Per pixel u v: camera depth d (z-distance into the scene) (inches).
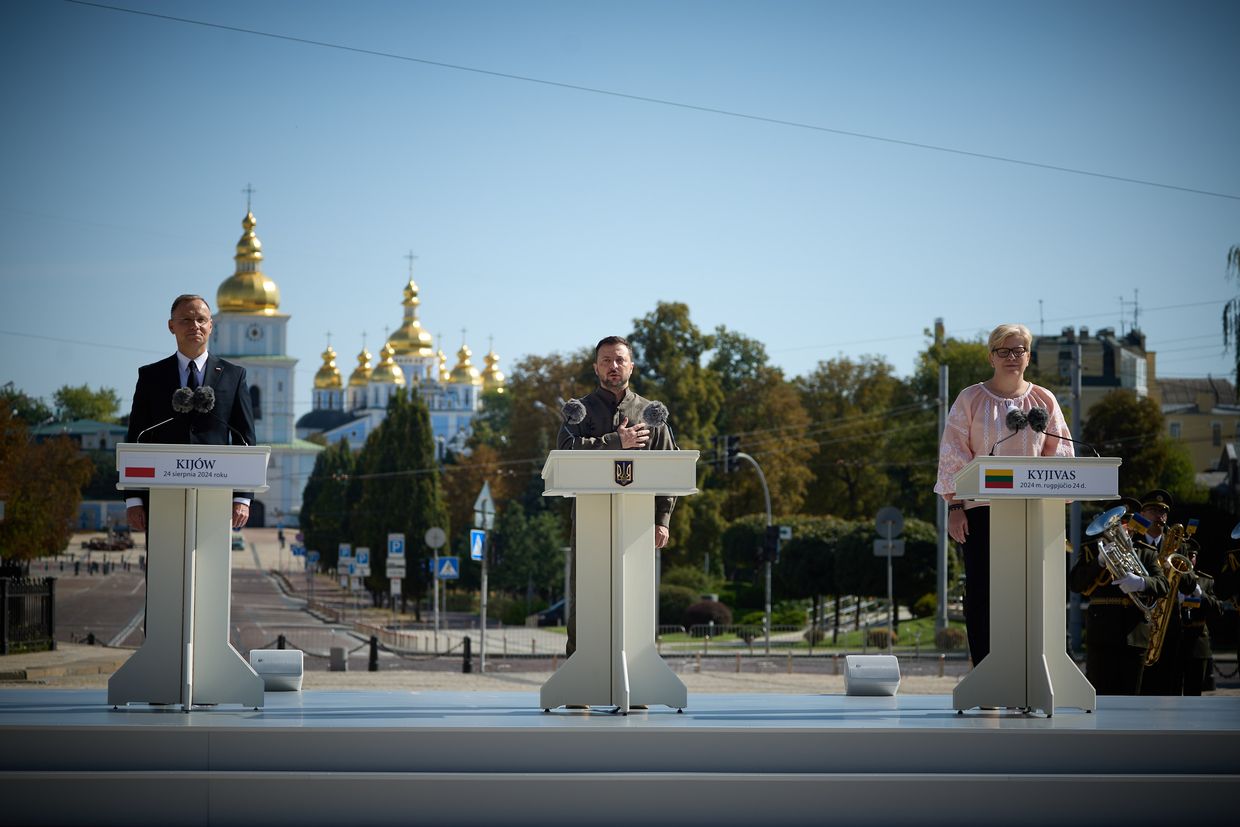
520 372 3147.1
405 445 2645.2
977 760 255.3
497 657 1470.2
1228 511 1177.4
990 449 313.9
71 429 5915.4
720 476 2682.1
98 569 4018.2
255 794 242.5
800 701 311.3
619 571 276.4
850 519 2933.1
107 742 245.9
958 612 1905.8
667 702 279.1
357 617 2493.8
